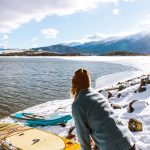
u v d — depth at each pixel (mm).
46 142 6371
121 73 37656
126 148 2889
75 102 3125
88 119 3041
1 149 6195
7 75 46156
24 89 29234
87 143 3088
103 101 3137
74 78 3262
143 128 7719
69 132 8875
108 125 2965
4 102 21703
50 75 44938
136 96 13539
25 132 7184
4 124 8109
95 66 65375
